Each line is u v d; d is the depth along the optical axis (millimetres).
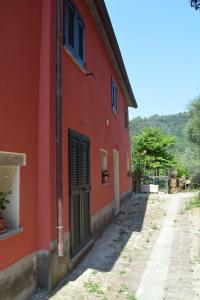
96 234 8375
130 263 6363
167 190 21562
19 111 4441
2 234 3898
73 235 6066
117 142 13047
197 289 5066
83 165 7035
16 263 4176
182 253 7105
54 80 5234
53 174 5051
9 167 4430
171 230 9555
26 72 4664
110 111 11242
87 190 7293
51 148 5020
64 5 5945
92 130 8109
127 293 4844
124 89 15250
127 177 16984
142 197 18375
